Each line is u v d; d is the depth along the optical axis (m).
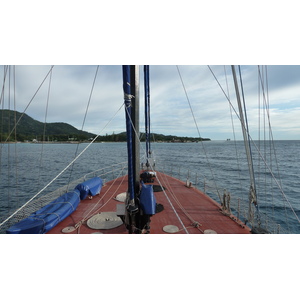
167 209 7.54
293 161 39.56
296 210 12.80
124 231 5.85
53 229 6.04
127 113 3.55
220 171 28.53
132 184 3.82
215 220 6.66
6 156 44.88
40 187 18.59
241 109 4.96
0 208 12.93
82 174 25.39
